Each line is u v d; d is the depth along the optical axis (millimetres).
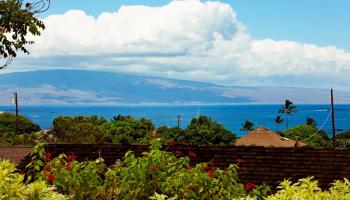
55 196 6457
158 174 10469
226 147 18469
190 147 18484
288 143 51094
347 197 7777
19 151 34156
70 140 39375
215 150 18312
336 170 16766
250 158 17797
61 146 19125
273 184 16641
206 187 10109
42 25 12656
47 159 10742
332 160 17203
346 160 17062
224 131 50625
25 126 53375
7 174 6332
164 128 49812
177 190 9992
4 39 12102
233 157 17938
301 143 53375
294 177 16766
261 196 11477
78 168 10523
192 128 50500
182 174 10094
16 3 12250
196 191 10062
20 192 6254
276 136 51500
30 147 36906
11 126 52781
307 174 16812
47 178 10133
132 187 10484
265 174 17094
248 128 105250
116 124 43375
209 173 10273
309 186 7895
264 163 17531
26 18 12320
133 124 43719
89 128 40625
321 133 68188
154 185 10453
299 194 7613
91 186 10492
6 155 31562
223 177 10406
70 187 10281
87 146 19000
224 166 17469
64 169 10352
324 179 16484
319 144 62844
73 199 10109
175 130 49344
